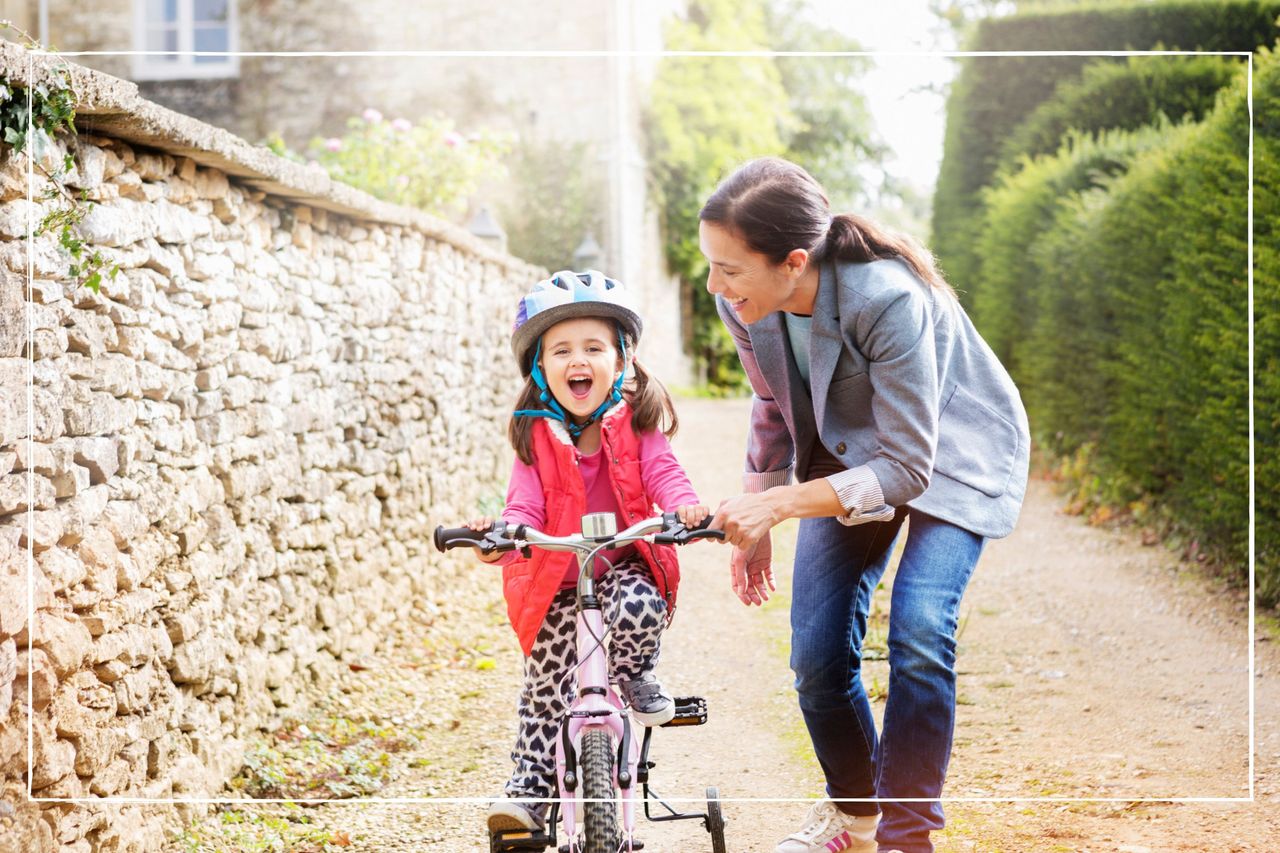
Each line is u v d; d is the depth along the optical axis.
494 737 4.53
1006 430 2.95
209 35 14.17
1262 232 5.29
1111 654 5.14
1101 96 8.63
